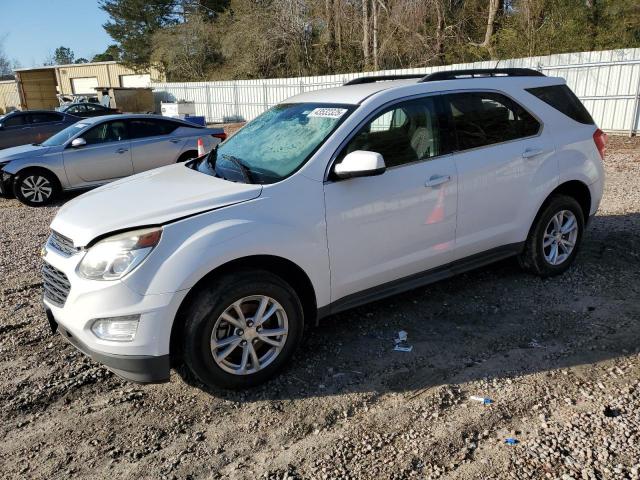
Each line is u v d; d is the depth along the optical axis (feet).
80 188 32.71
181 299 10.07
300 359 12.37
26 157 31.09
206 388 11.43
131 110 112.27
